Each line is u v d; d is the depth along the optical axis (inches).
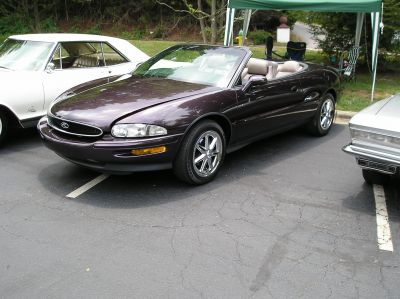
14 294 115.4
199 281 121.6
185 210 163.0
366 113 168.6
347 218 160.4
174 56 224.5
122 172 168.7
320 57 568.1
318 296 116.6
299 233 148.8
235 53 211.9
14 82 228.7
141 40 1024.2
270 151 235.8
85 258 131.6
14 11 1018.7
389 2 436.8
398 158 156.0
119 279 122.0
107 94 186.9
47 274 123.9
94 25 1111.0
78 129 170.1
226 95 190.9
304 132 271.0
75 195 173.9
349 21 492.1
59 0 1093.8
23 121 232.8
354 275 126.3
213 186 185.3
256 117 208.2
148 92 186.5
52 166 205.0
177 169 177.5
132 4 1098.7
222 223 154.1
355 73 490.3
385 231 151.9
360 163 167.6
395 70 526.0
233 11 383.6
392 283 123.0
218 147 189.0
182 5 1067.9
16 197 171.9
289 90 227.0
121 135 163.0
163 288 118.4
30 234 144.8
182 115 171.5
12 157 217.2
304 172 204.8
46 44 252.5
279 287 119.9
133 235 144.9
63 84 248.7
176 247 138.3
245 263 130.6
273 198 175.5
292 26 1092.5
